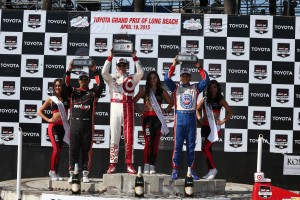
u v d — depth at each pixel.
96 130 10.34
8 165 10.31
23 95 10.35
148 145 8.38
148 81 8.41
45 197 7.57
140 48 10.35
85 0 12.96
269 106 10.32
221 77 10.34
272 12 13.26
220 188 8.41
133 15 10.34
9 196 8.33
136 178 7.58
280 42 10.33
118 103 8.38
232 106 10.34
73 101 8.24
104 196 7.40
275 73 10.34
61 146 8.62
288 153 10.27
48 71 10.37
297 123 10.30
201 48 10.34
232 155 10.30
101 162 10.33
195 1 12.94
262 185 6.92
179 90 8.41
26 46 10.36
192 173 8.43
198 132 10.31
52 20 10.38
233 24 10.34
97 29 10.35
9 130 10.33
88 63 8.20
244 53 10.34
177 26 10.34
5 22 10.35
